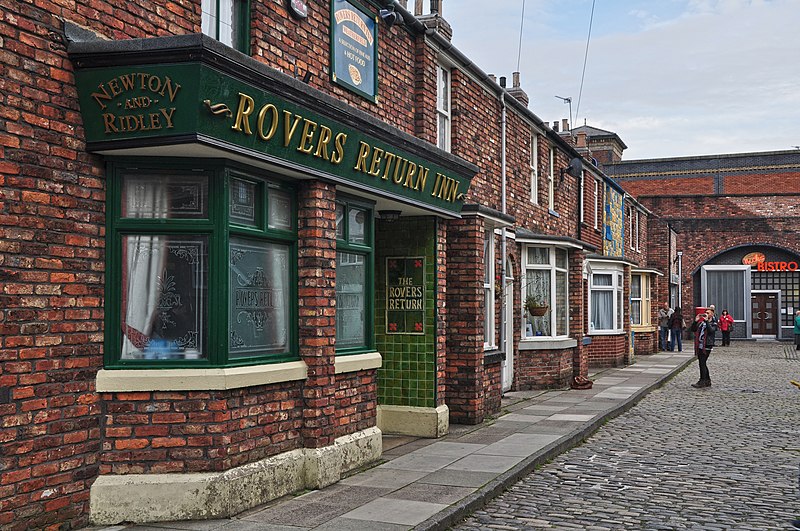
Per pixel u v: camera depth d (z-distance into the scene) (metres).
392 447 10.77
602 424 13.65
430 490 8.19
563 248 19.45
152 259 7.12
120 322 6.93
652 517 7.53
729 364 28.20
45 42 6.21
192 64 6.28
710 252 45.00
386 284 12.09
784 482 9.09
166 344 7.12
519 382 18.19
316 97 7.78
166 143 6.55
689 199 45.44
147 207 7.09
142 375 6.82
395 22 11.19
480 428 12.45
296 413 8.31
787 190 51.81
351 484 8.47
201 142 6.55
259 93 7.00
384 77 11.06
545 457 10.30
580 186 24.47
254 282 7.88
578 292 20.08
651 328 32.84
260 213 7.91
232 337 7.50
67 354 6.41
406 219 12.04
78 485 6.52
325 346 8.52
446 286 13.08
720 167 53.22
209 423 6.99
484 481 8.61
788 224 43.81
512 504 8.07
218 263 7.18
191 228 7.14
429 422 11.62
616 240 29.91
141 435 6.86
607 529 7.12
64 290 6.40
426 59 12.17
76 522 6.49
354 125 8.62
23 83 6.03
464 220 13.03
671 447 11.40
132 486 6.73
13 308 5.94
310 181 8.47
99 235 6.78
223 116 6.69
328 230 8.67
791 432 12.80
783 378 22.59
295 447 8.29
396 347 11.98
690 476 9.41
